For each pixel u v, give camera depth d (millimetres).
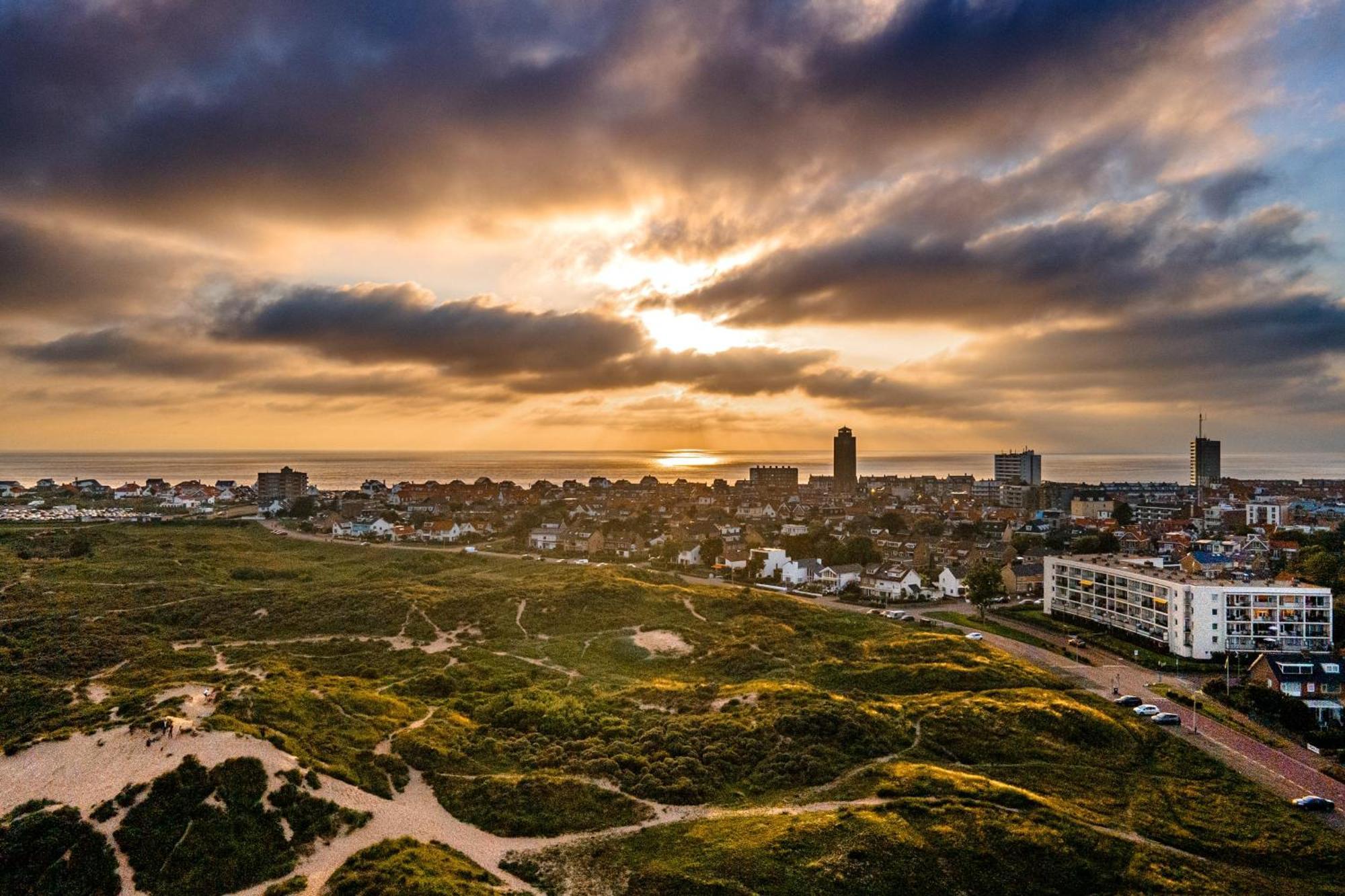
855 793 61562
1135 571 127125
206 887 48000
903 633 115938
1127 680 101125
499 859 52906
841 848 51812
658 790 61719
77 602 120625
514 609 123062
